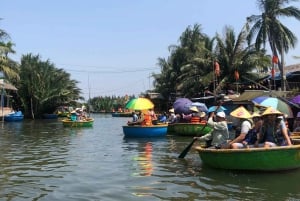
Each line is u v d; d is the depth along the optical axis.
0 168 11.61
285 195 7.94
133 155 14.32
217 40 40.34
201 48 43.06
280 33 33.66
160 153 14.75
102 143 19.11
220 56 40.22
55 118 59.12
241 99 26.89
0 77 43.06
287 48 34.06
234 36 40.03
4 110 47.84
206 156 10.85
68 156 14.27
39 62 60.19
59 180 9.73
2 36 37.16
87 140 20.94
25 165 12.18
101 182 9.44
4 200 7.76
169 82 54.88
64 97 63.50
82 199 7.83
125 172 10.73
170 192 8.32
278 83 36.06
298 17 33.78
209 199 7.70
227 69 39.56
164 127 22.27
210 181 9.32
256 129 10.87
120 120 51.31
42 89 57.94
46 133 26.53
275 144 10.30
